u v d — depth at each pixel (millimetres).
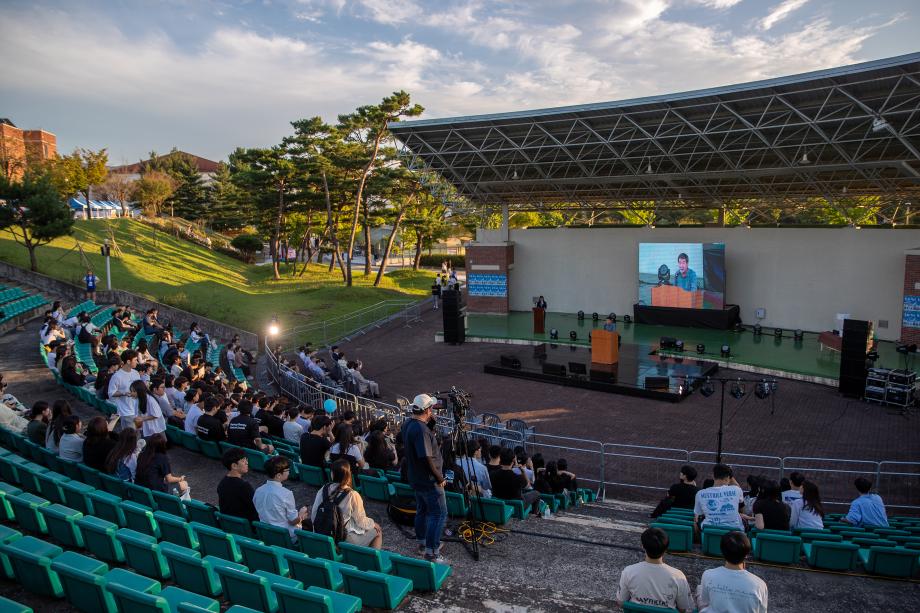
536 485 10898
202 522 7273
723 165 31984
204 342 24203
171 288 39000
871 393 20547
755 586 4379
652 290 34562
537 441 17766
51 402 14523
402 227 67688
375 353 29766
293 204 54906
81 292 29000
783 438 17438
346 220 58438
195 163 94062
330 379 21375
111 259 41625
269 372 24359
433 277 61375
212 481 10023
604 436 18047
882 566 7184
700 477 15023
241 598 5203
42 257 36156
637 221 43031
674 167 32688
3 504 6977
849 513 9727
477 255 39906
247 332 29812
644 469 15570
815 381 23297
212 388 13477
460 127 31844
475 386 23703
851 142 26609
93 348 17188
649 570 4742
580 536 8258
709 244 32312
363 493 9266
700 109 26609
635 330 33156
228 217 72562
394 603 5711
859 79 22312
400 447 11008
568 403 21328
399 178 51219
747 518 8812
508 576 6730
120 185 68875
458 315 31109
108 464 8148
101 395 13250
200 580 5516
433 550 6711
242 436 10516
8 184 30406
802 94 24031
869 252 30281
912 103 23219
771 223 35469
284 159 50188
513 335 32469
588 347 29422
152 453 8078
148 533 6812
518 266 41188
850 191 33219
